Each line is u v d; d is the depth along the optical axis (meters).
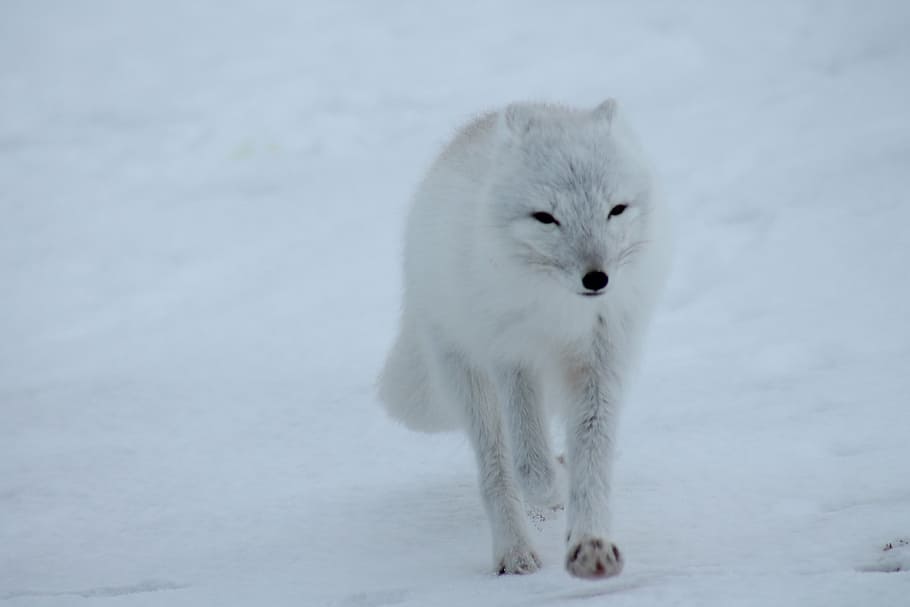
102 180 43.78
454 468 16.02
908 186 27.91
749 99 41.09
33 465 17.62
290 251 32.00
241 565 12.66
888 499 12.19
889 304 20.92
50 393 21.84
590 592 10.13
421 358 14.41
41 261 33.47
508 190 11.30
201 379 21.89
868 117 35.28
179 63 64.00
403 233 14.42
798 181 29.89
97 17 77.38
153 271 31.64
